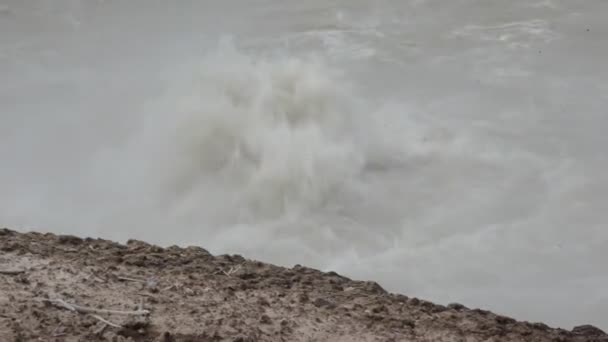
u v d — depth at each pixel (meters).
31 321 10.95
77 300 11.77
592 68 49.97
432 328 12.69
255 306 12.52
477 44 53.56
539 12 56.81
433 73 50.66
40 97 51.06
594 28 54.38
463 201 37.91
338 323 12.39
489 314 13.90
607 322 28.97
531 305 29.98
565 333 13.55
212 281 13.38
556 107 45.94
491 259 33.19
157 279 13.07
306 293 13.55
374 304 13.41
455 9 58.25
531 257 33.12
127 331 11.09
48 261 13.25
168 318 11.59
